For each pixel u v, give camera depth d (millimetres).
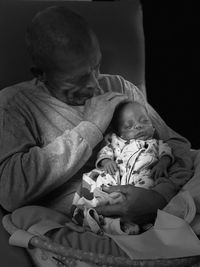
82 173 1399
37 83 1452
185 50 2230
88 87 1352
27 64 1550
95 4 1691
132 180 1334
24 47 1546
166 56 2250
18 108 1369
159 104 2316
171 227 1178
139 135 1398
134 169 1345
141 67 1736
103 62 1661
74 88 1347
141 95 1591
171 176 1357
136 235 1165
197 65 2244
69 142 1311
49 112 1389
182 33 2207
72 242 1143
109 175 1334
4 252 1187
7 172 1271
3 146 1312
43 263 1195
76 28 1304
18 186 1261
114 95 1423
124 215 1239
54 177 1284
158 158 1378
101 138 1353
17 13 1556
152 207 1254
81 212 1268
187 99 2299
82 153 1313
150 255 1091
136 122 1396
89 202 1289
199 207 1246
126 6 1729
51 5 1616
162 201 1271
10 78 1527
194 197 1261
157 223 1198
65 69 1303
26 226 1209
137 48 1721
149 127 1412
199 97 2285
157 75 2285
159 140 1432
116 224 1217
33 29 1327
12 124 1332
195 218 1224
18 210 1265
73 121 1395
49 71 1335
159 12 2189
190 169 1429
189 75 2264
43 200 1371
